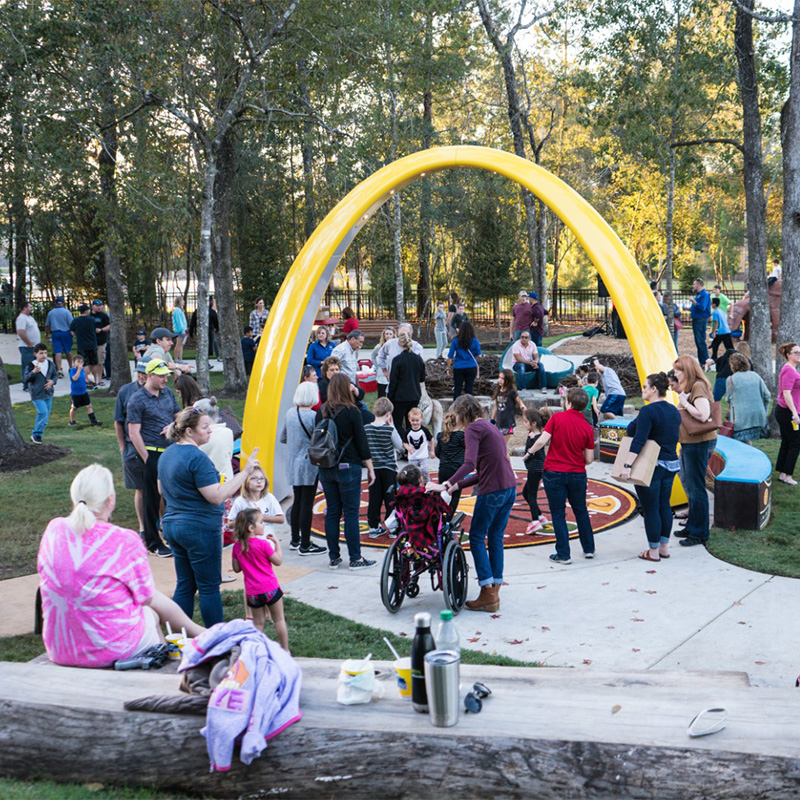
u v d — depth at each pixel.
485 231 36.19
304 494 9.52
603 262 11.19
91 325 21.98
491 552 7.71
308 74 17.94
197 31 16.92
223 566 9.02
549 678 4.49
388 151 21.14
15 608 7.73
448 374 19.22
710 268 67.94
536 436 9.96
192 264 35.91
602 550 9.31
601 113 21.92
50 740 4.37
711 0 19.30
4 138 15.89
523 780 3.78
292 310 12.04
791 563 8.55
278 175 33.88
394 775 3.94
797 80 14.05
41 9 15.38
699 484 9.19
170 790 4.27
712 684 4.35
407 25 18.16
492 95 34.75
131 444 9.15
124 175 17.70
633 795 3.66
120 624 4.96
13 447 13.96
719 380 15.70
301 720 4.14
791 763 3.52
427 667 3.95
